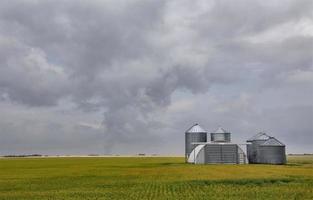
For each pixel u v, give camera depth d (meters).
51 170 112.81
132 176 85.81
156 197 49.53
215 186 61.91
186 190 57.00
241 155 130.88
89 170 110.81
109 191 57.50
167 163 153.00
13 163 166.38
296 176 78.31
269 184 64.19
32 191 59.75
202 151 131.12
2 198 51.44
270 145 132.00
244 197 48.81
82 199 49.25
